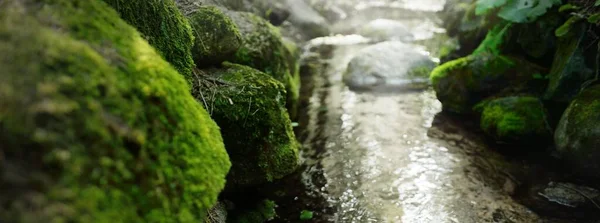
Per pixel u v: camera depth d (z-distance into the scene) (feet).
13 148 2.82
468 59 20.27
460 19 30.22
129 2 6.68
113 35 4.12
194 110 4.81
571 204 12.88
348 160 16.48
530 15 18.51
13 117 2.88
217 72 13.62
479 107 19.15
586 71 16.05
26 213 2.68
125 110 3.61
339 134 18.63
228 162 5.01
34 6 3.59
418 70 24.54
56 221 2.75
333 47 31.01
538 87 18.15
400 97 22.47
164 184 3.79
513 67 19.04
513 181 14.53
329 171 15.72
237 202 13.19
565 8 17.62
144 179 3.59
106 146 3.31
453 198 13.80
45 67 3.17
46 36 3.36
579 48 16.22
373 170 15.72
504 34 20.97
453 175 15.15
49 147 2.93
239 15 19.11
